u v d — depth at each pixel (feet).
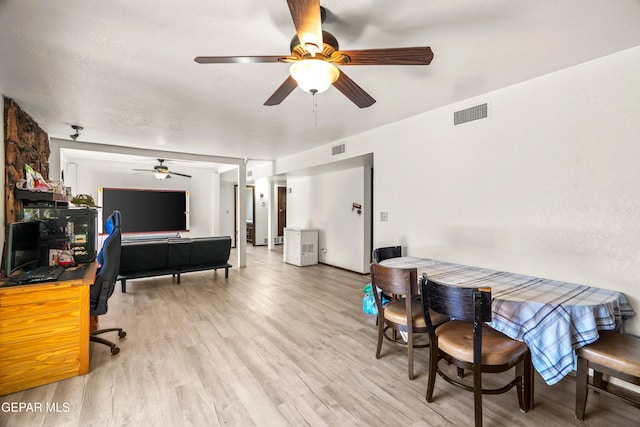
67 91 9.34
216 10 5.55
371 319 11.21
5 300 6.74
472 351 5.71
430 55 5.55
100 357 8.30
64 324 7.28
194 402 6.43
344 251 20.22
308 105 10.83
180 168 27.30
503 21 5.98
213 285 16.02
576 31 6.32
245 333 9.91
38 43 6.66
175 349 8.78
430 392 6.49
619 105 7.16
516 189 9.02
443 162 11.00
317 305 12.79
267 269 20.42
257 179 26.86
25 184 9.59
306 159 19.10
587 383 5.95
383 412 6.16
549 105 8.32
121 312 11.80
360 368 7.82
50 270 8.49
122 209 24.59
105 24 5.97
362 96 7.43
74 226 9.85
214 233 28.78
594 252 7.55
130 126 13.32
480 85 9.12
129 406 6.30
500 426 5.80
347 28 6.18
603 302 6.14
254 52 7.11
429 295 6.24
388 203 13.26
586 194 7.68
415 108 11.16
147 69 7.93
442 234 11.05
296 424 5.82
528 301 6.17
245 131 14.33
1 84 8.77
